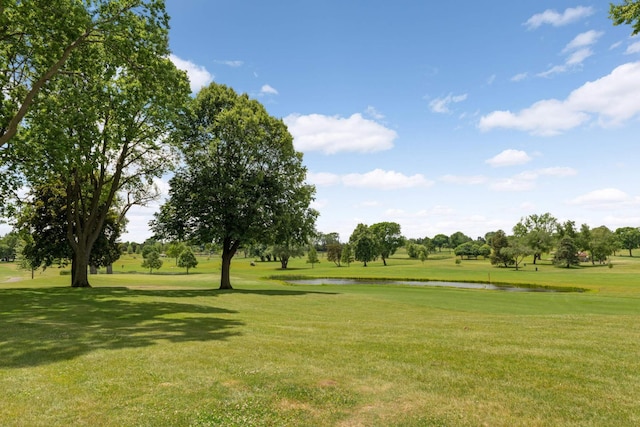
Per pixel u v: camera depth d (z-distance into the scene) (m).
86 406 5.90
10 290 25.44
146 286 38.94
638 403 6.32
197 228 31.56
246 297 25.44
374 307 22.12
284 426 5.46
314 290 35.38
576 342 10.75
